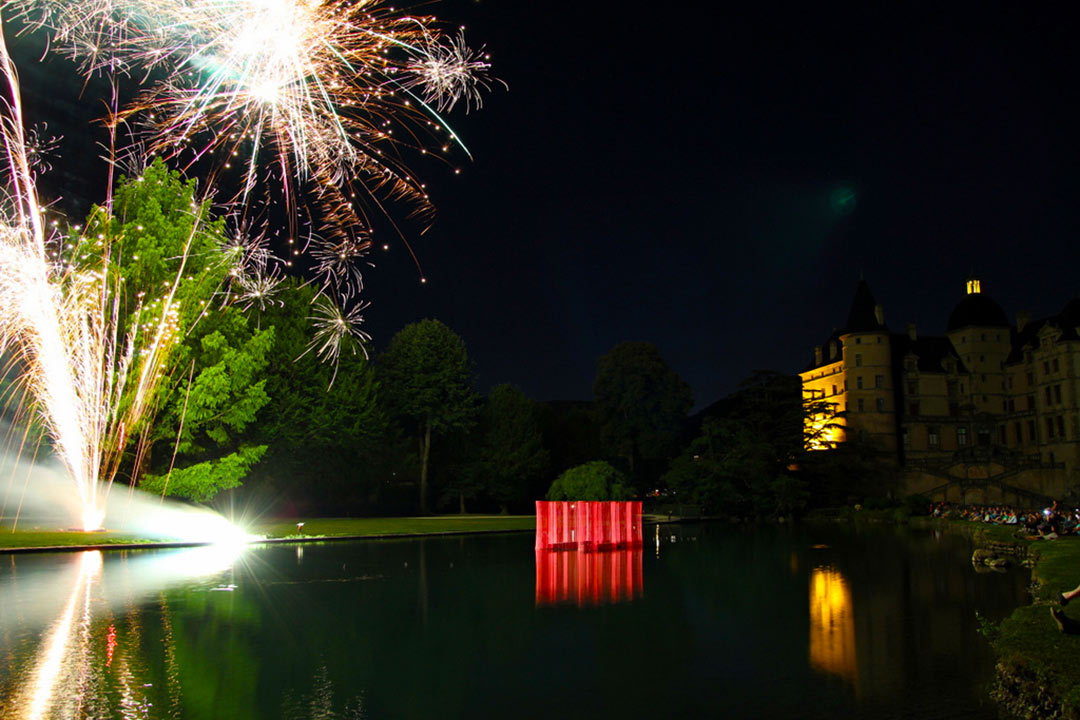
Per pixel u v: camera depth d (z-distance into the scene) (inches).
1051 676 390.6
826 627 636.1
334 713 399.2
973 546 1505.9
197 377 1553.9
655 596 810.8
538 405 3304.6
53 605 709.3
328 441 2086.6
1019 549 1231.5
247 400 1620.3
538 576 984.3
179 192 1590.8
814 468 3078.2
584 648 555.8
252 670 484.7
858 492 3425.2
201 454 1843.0
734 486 2716.5
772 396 3235.7
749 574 1016.9
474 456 2810.0
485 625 641.6
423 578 948.0
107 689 437.1
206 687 443.5
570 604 754.2
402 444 2669.8
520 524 2085.4
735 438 2805.1
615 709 411.2
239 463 1598.2
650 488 3326.8
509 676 476.1
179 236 1539.1
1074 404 3535.9
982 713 400.2
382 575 971.9
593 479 1894.7
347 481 2422.5
